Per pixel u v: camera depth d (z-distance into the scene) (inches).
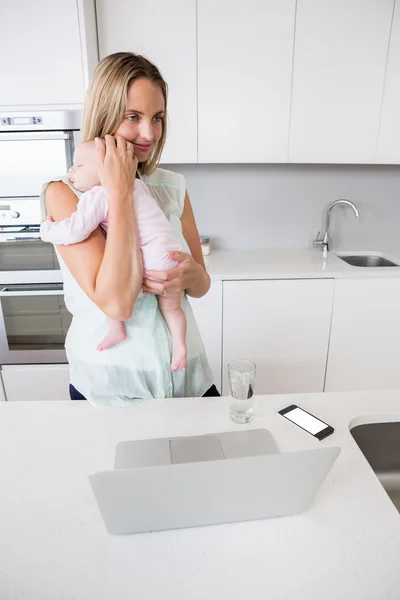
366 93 84.6
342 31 80.8
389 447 37.3
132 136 34.3
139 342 39.0
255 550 22.9
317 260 93.7
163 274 36.1
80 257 34.7
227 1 78.6
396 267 86.4
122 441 29.8
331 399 38.2
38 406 36.9
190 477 22.1
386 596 20.5
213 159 88.2
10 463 29.6
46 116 75.8
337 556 22.6
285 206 104.3
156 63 81.8
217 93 84.0
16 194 79.5
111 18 78.8
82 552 22.9
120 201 32.6
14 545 23.3
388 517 25.1
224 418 34.9
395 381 90.9
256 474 22.7
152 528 24.0
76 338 40.2
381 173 102.4
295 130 86.6
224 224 105.3
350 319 86.3
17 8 70.6
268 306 84.7
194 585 21.0
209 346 87.6
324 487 27.4
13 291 84.4
